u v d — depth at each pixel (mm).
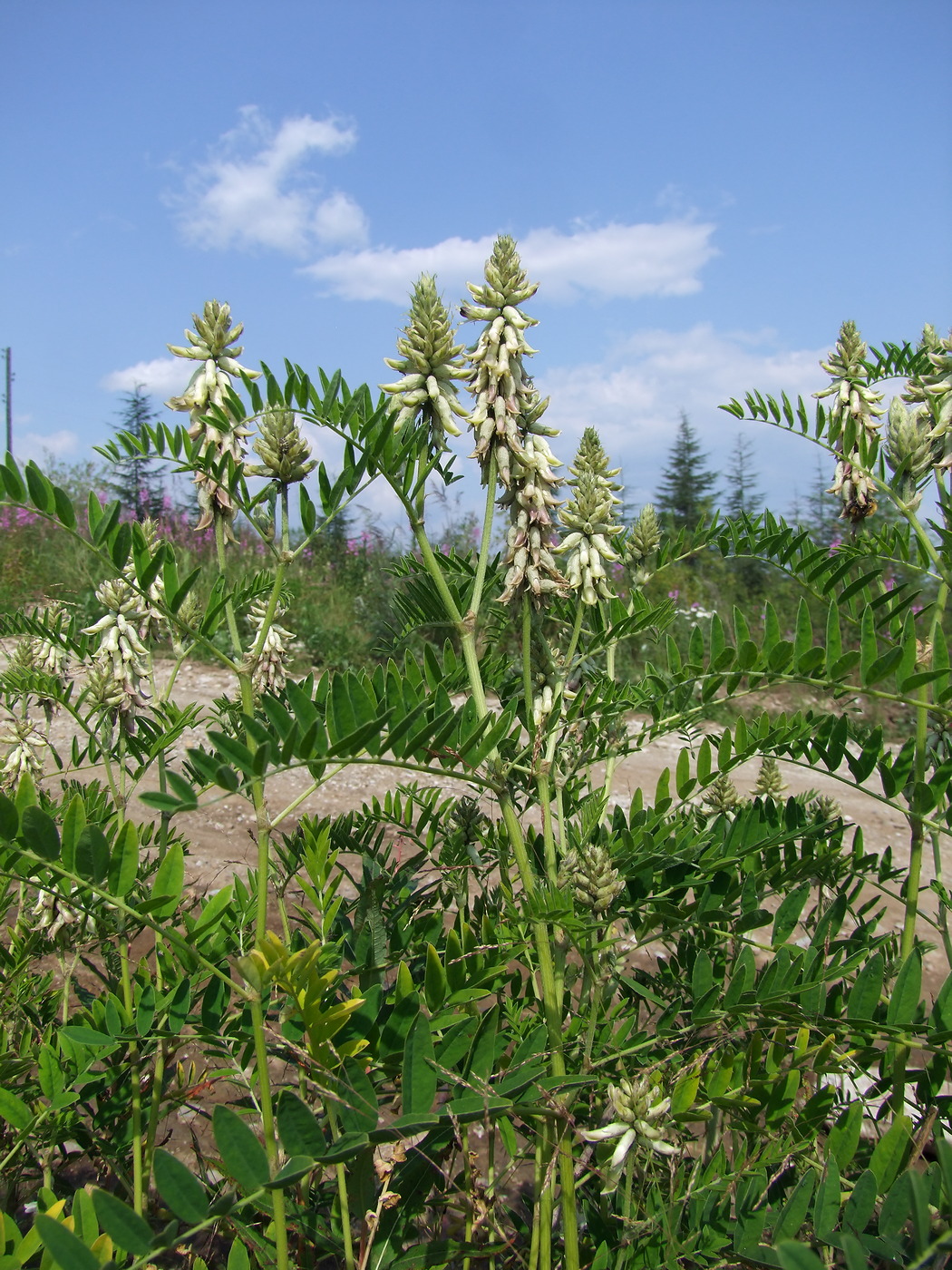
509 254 2057
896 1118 1752
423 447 2039
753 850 2137
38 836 1453
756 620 10375
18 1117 1875
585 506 2258
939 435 2186
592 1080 1647
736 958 2150
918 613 2125
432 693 1824
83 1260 1224
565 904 1832
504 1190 2459
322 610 12289
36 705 3168
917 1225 1203
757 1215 1587
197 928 1750
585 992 2270
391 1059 1669
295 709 1560
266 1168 1381
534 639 2232
